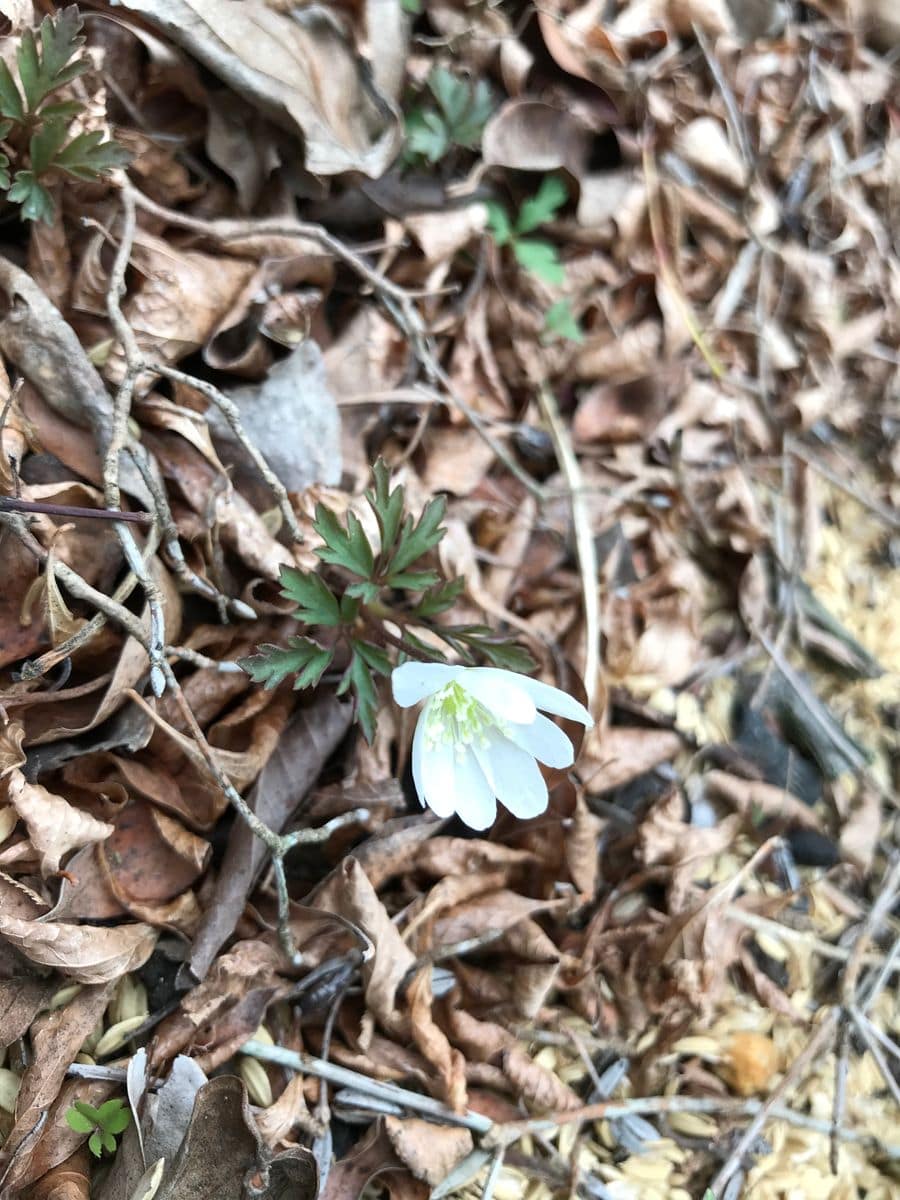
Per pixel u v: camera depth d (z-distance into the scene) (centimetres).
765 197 25
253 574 18
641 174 23
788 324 25
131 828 16
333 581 19
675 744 21
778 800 21
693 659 22
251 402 18
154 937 16
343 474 20
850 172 26
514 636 20
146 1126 15
